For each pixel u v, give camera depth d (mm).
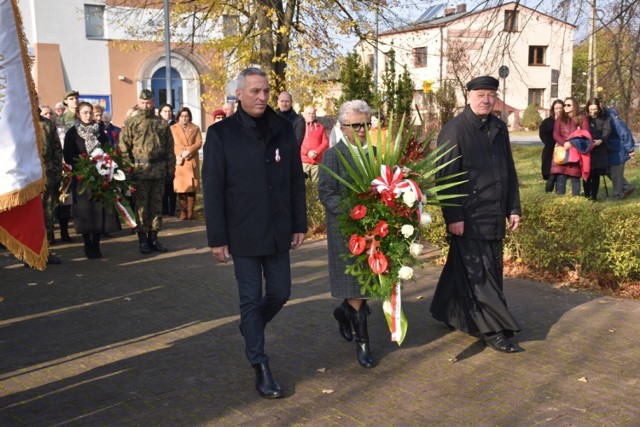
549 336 5074
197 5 16203
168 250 8734
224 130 4105
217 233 4059
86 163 7758
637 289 6297
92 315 5793
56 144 8703
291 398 4016
